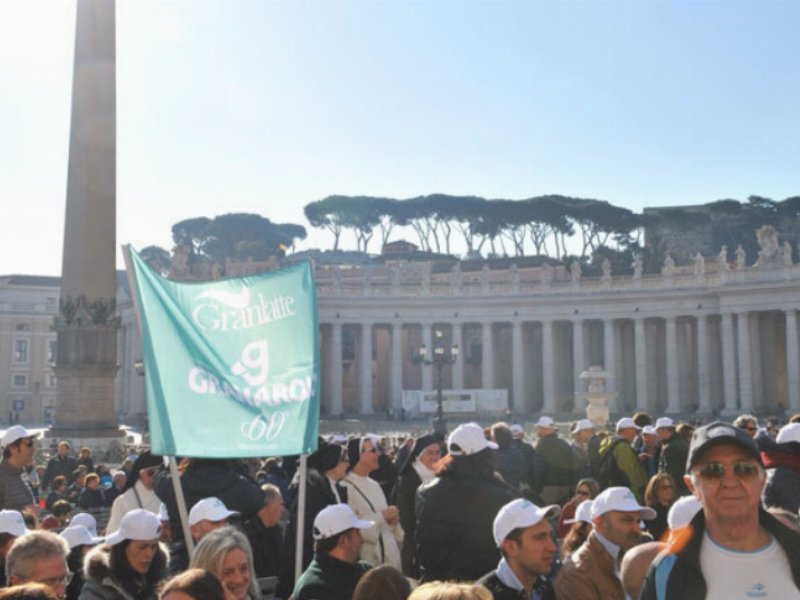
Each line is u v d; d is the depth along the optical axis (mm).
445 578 7293
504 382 87500
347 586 6719
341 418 74938
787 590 3988
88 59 26719
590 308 75500
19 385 106000
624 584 5750
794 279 67188
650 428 15711
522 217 116625
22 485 10531
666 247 109688
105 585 6711
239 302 8594
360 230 126000
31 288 107188
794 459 8375
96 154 26891
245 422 8141
